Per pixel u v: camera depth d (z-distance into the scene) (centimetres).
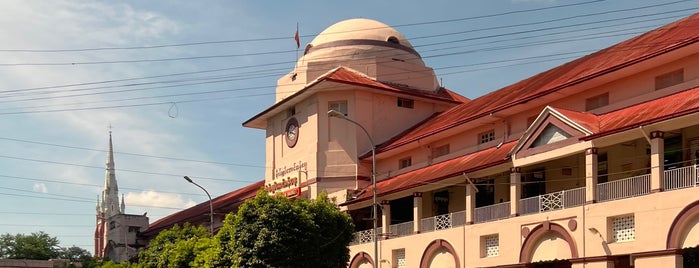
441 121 4631
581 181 3416
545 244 3200
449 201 4191
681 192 2641
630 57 3275
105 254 10369
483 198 3969
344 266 3725
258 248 3425
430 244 3878
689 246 2603
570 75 3653
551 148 3170
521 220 3309
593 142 2983
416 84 5344
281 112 5522
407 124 5181
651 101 3122
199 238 4850
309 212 3622
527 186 3650
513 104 3744
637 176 2941
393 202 4569
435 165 4281
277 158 5534
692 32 3047
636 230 2791
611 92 3375
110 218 10375
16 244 12488
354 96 5022
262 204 3538
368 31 5447
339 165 4962
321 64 5338
